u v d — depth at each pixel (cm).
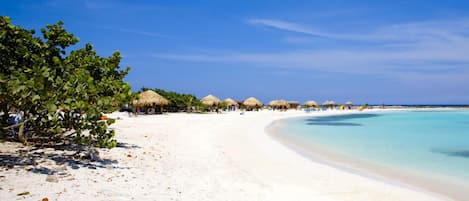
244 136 1670
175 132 1587
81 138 688
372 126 2762
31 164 653
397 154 1224
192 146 1166
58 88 612
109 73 931
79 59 816
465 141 1641
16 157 702
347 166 991
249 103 5828
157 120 2395
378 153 1242
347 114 5894
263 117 3909
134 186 587
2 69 729
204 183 666
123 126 1744
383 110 8388
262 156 1080
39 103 596
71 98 606
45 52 846
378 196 685
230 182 698
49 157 732
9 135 926
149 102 3184
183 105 4184
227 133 1748
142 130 1575
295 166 945
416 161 1086
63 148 855
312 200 621
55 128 697
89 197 498
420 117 4609
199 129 1844
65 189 522
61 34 896
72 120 686
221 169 822
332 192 692
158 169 746
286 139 1678
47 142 917
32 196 474
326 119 4041
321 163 1020
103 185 569
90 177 608
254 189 660
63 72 689
